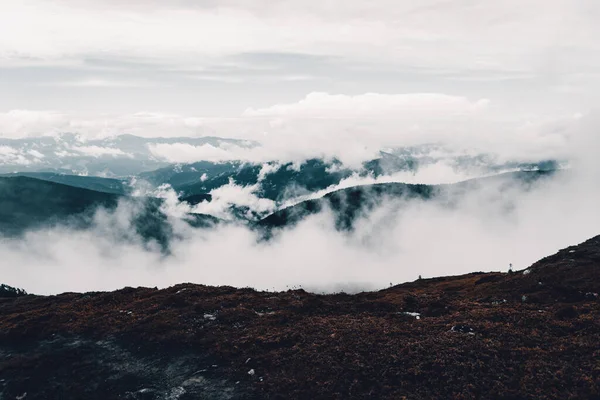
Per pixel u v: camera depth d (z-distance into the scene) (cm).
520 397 2489
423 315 4025
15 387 3002
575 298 4034
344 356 3059
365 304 4444
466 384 2631
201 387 2889
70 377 3123
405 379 2758
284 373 2950
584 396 2419
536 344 3042
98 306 4756
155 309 4394
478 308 4059
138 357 3381
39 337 3853
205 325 3891
